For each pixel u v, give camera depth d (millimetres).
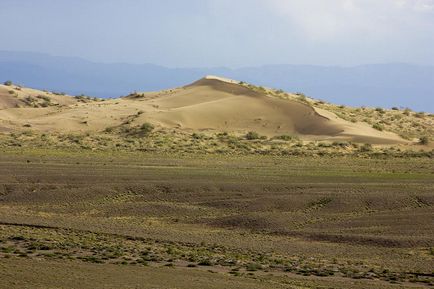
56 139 117188
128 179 76125
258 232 60562
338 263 49688
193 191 71812
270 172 84000
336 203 67188
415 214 64438
